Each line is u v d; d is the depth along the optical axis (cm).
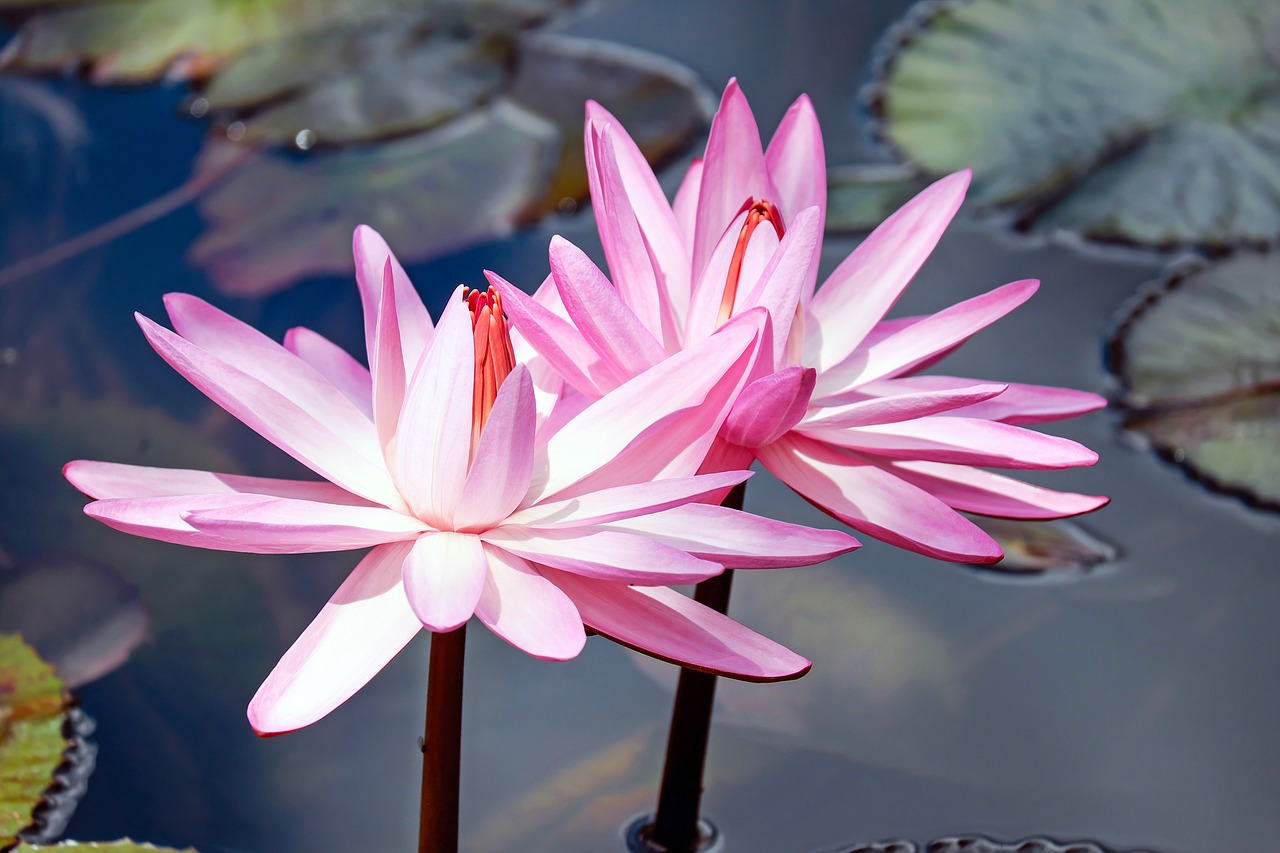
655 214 153
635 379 147
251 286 180
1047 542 165
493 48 235
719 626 146
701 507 146
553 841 155
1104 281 188
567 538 145
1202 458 167
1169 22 224
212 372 146
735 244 149
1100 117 212
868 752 158
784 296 147
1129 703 159
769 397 146
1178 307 175
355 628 145
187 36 234
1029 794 156
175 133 214
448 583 143
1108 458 168
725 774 157
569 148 210
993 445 149
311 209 195
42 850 152
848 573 164
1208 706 159
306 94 222
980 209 202
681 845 154
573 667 161
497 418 143
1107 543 165
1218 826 155
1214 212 194
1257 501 165
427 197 198
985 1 240
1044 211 200
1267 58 214
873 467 150
